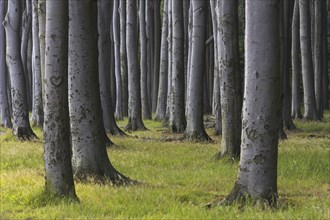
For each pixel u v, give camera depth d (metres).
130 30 30.31
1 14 33.38
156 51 46.69
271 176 9.59
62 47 9.93
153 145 20.81
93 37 13.26
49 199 9.92
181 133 27.19
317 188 12.31
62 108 9.98
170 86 34.66
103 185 11.87
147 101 41.28
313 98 34.69
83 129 12.94
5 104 33.47
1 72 33.34
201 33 22.94
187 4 41.50
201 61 22.98
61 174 10.03
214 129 29.62
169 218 8.39
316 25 38.66
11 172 13.70
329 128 29.95
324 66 47.00
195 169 15.06
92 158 12.84
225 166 15.50
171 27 35.69
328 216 8.15
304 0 33.41
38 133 26.34
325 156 16.55
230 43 17.77
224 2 18.00
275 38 9.48
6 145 20.59
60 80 9.97
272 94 9.53
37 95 30.33
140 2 40.75
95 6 16.59
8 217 8.83
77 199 10.06
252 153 9.59
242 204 9.42
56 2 9.82
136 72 29.98
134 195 10.45
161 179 13.27
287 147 19.27
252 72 9.57
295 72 36.47
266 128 9.53
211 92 45.56
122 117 41.84
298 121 34.34
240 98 17.31
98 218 8.49
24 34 41.50
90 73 13.05
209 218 8.30
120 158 16.89
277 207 9.26
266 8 9.42
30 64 51.66
